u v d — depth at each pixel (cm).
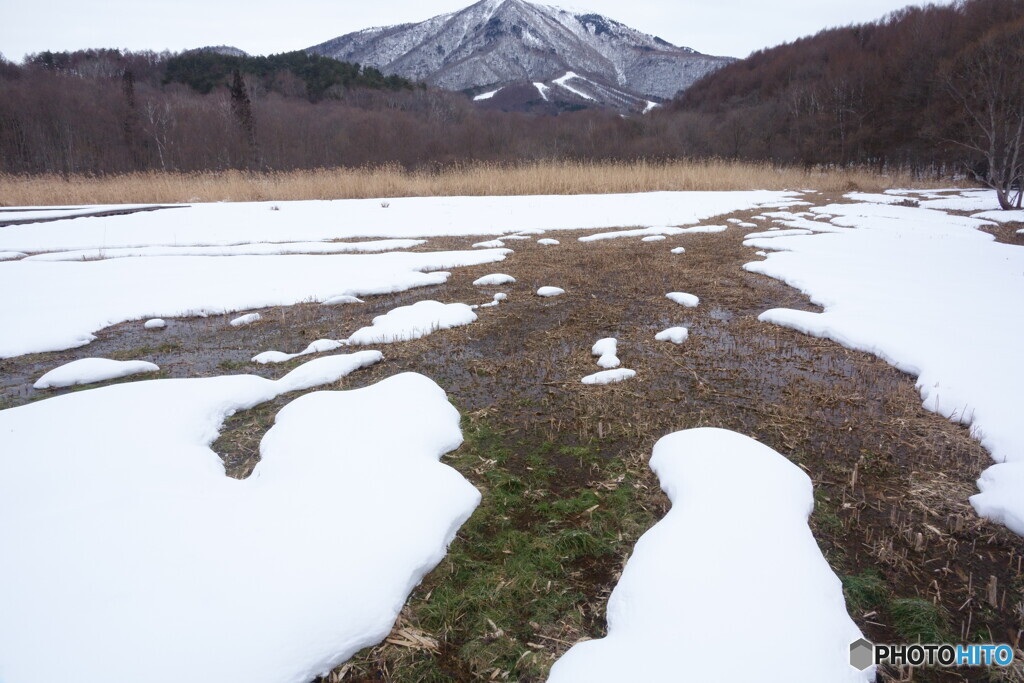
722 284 827
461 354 567
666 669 207
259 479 336
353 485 318
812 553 270
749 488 315
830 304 684
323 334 636
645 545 280
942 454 375
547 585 268
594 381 496
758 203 1855
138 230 1291
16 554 258
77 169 3628
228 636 220
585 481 353
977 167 2786
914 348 521
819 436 402
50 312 695
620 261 984
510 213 1542
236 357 575
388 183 2016
